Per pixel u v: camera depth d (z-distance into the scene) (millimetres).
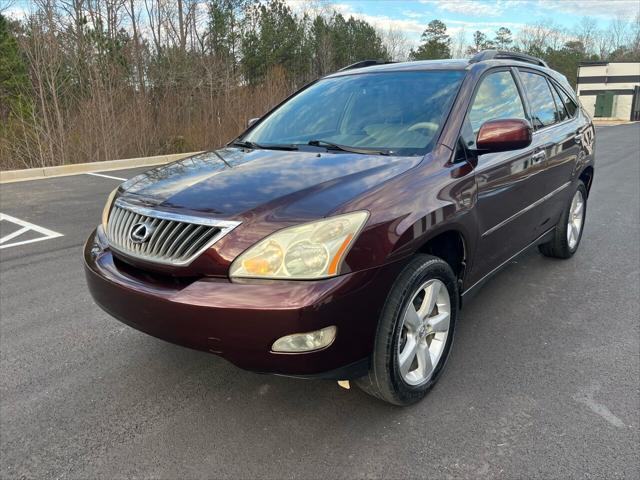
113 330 3578
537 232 4066
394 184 2467
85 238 5941
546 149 3828
